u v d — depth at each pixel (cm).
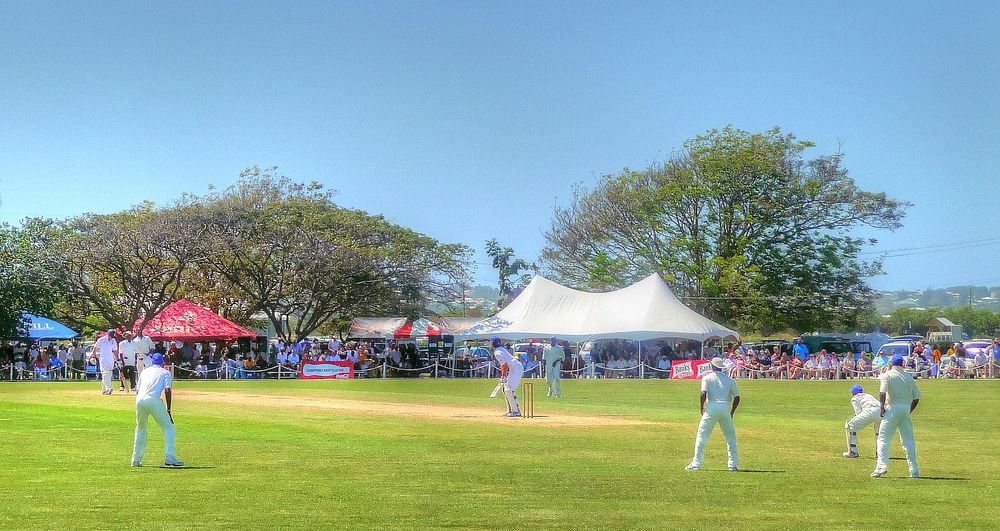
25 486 1435
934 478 1561
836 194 7094
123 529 1120
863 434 2252
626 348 5881
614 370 5597
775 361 5422
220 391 3941
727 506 1291
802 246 7169
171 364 5341
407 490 1409
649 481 1508
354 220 7269
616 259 7469
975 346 6781
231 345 5959
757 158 6981
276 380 5250
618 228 7475
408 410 2911
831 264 7069
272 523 1161
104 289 6731
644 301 5684
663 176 7388
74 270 6359
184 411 2775
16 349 5606
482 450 1914
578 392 4072
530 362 5800
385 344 6397
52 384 4491
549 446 1988
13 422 2414
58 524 1148
